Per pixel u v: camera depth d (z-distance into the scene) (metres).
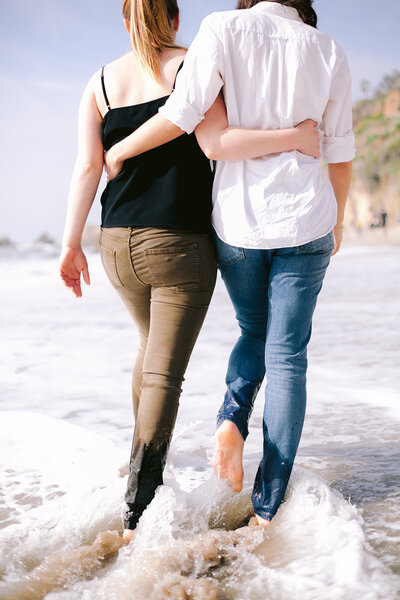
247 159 1.66
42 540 1.58
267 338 1.70
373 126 70.94
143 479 1.57
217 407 2.87
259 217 1.63
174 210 1.64
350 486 1.85
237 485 1.64
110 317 6.45
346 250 26.06
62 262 1.78
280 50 1.62
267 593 1.26
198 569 1.37
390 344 4.34
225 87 1.63
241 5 1.83
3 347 4.66
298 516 1.59
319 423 2.58
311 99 1.65
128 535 1.54
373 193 59.53
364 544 1.45
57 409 2.93
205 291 1.71
